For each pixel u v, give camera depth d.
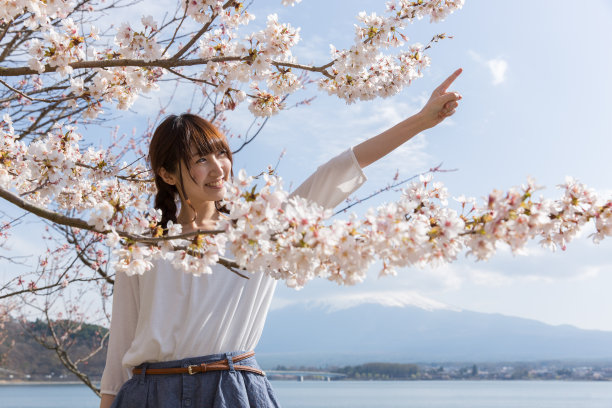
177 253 1.48
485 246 1.16
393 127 1.82
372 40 2.71
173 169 1.97
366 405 92.94
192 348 1.80
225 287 1.86
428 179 1.46
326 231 1.17
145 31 2.37
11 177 2.68
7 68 2.31
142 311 1.91
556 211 1.29
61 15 2.42
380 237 1.16
